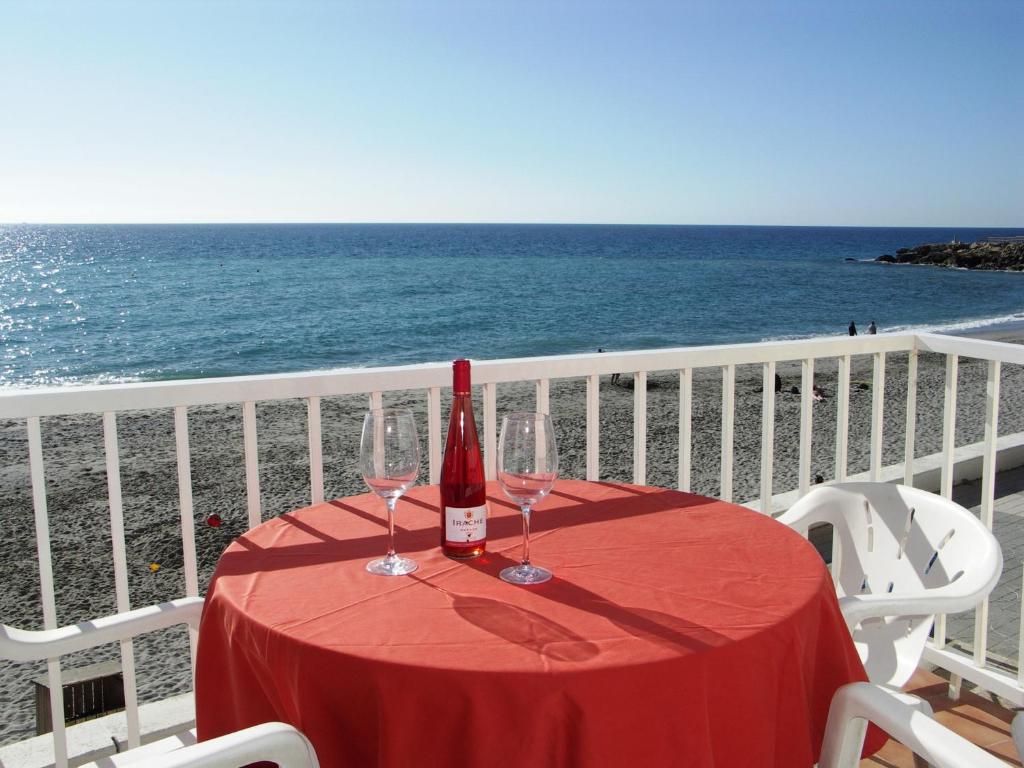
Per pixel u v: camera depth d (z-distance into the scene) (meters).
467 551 1.32
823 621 1.19
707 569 1.25
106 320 34.28
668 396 15.33
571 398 14.81
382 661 0.94
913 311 39.16
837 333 32.78
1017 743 1.00
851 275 59.75
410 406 13.05
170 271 55.25
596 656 0.93
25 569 6.94
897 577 1.76
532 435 1.22
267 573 1.28
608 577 1.22
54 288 44.50
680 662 0.93
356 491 9.12
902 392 15.48
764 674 1.01
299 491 9.09
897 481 5.51
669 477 9.98
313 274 54.44
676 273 59.94
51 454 10.84
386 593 1.17
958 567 1.61
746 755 0.99
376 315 37.00
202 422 12.48
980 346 2.55
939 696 2.49
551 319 36.72
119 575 2.00
